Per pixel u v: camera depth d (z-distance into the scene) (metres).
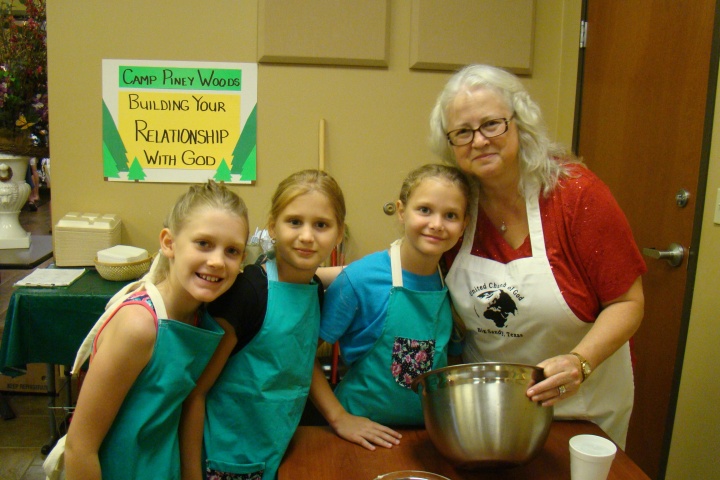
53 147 2.18
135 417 1.01
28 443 2.44
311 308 1.16
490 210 1.25
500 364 0.97
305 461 1.09
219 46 2.17
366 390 1.22
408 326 1.20
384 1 2.15
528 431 0.96
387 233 2.31
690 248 1.63
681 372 1.68
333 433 1.20
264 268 1.17
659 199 1.77
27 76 2.39
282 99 2.21
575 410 1.29
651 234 1.81
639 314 1.16
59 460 1.06
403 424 1.24
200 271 1.00
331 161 2.26
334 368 1.74
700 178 1.59
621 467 1.05
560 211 1.17
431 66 2.21
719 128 1.53
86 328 1.91
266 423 1.10
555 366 1.00
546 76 2.32
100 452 1.02
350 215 2.29
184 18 2.15
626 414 1.35
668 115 1.72
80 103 2.16
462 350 1.36
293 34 2.15
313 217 1.10
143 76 2.16
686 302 1.65
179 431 1.10
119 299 1.10
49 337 1.91
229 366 1.12
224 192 1.06
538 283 1.19
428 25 2.18
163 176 2.21
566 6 2.28
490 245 1.24
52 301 1.89
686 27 1.64
